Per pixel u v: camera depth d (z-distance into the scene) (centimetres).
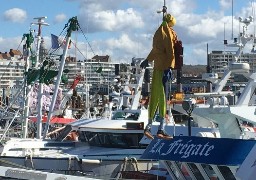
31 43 2559
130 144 1980
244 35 1758
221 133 1347
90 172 1870
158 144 1244
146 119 2072
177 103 1645
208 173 1155
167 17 999
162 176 1499
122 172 1661
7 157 1939
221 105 1438
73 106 3478
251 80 1484
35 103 2869
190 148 1164
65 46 2283
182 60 1002
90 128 2073
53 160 1902
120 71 2539
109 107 2341
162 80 1010
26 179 1167
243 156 1057
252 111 1335
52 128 2905
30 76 2411
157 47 994
